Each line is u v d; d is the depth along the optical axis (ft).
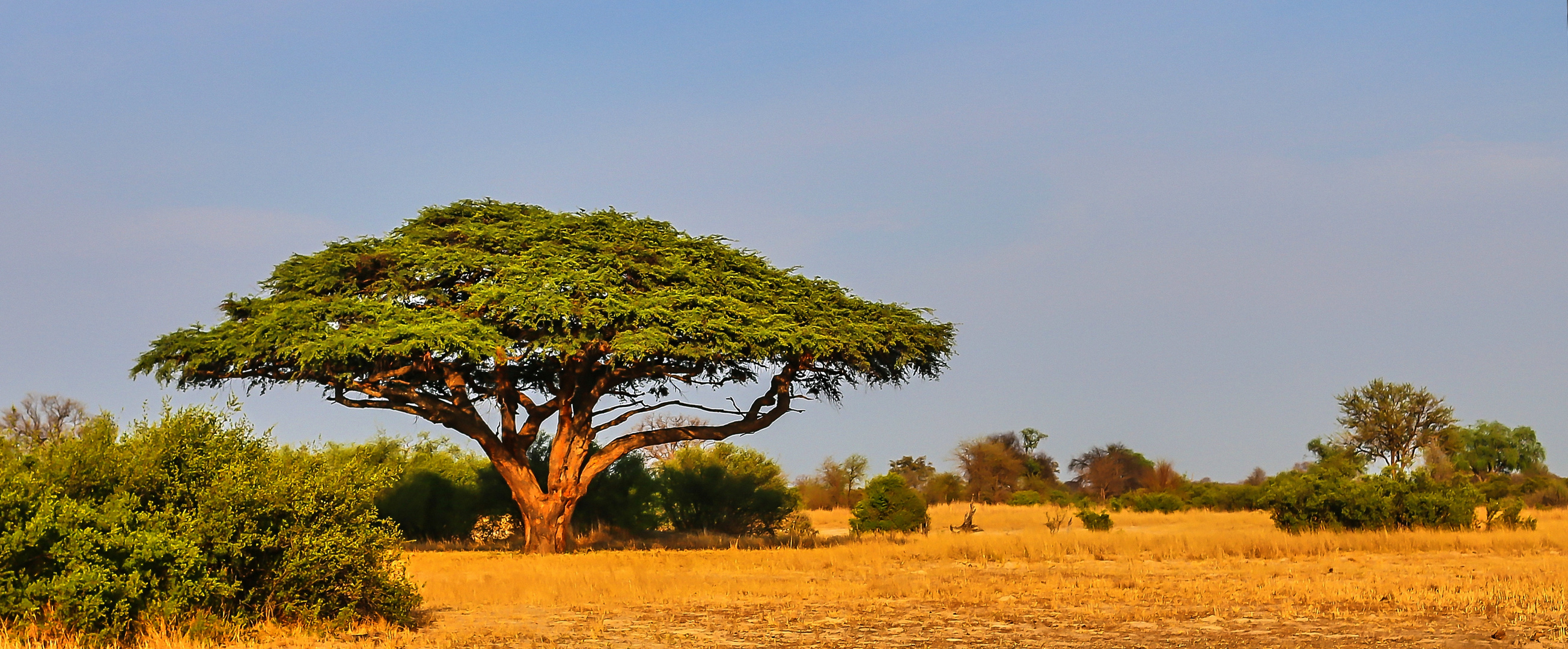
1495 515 120.88
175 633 41.39
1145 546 99.35
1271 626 48.88
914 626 49.73
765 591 63.62
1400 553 93.86
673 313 94.43
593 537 126.52
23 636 38.17
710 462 146.20
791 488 152.56
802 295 107.55
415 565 86.74
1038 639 45.88
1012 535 113.50
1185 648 43.24
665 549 109.09
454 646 43.88
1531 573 72.90
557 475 106.32
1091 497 327.88
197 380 99.09
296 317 92.58
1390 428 243.81
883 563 87.97
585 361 102.47
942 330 112.16
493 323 95.40
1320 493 119.34
